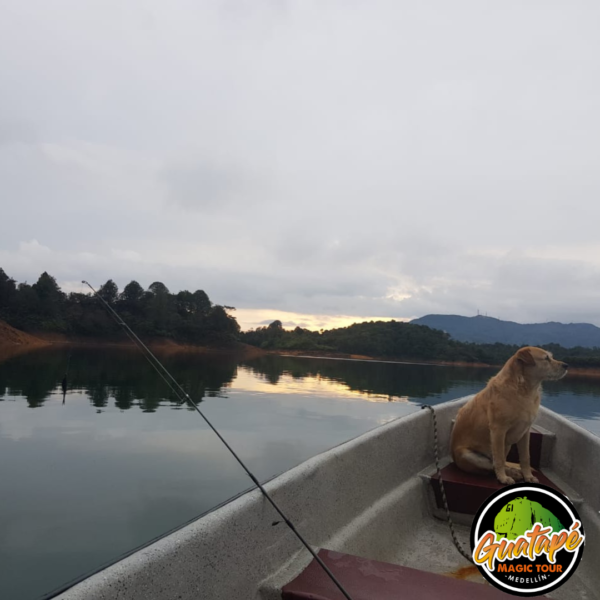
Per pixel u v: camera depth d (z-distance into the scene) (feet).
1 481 24.97
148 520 19.94
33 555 16.35
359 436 11.18
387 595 6.48
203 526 6.06
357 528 9.50
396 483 12.00
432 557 10.31
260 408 67.82
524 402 11.96
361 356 323.16
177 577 5.46
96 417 48.80
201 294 350.02
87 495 23.04
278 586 6.75
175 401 67.72
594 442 11.60
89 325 260.62
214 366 164.55
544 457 14.06
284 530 7.61
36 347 195.00
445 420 15.10
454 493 11.98
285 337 368.89
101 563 15.88
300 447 39.75
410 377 164.35
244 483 26.35
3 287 243.40
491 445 12.16
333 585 6.81
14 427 41.11
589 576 9.32
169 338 289.12
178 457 32.58
